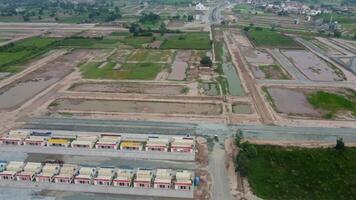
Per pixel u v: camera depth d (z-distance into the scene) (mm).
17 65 153875
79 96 116812
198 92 120438
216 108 107438
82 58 164375
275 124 96312
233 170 75688
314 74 141625
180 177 70375
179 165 77688
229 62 158750
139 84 127938
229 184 71062
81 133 90312
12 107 108312
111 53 173000
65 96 116875
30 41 197625
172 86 126062
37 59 164000
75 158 80750
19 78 135875
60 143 84188
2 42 196375
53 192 69625
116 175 72938
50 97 116062
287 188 69375
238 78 135875
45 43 192125
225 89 123250
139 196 68438
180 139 84188
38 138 85438
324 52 178250
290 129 93438
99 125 95750
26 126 95250
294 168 75562
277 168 75562
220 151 83000
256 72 143625
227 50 180125
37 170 73875
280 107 108000
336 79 135625
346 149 81875
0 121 98500
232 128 94125
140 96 116438
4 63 154000
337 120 99188
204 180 72375
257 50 181375
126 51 176750
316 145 84750
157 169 73750
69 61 159750
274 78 136000
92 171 73188
